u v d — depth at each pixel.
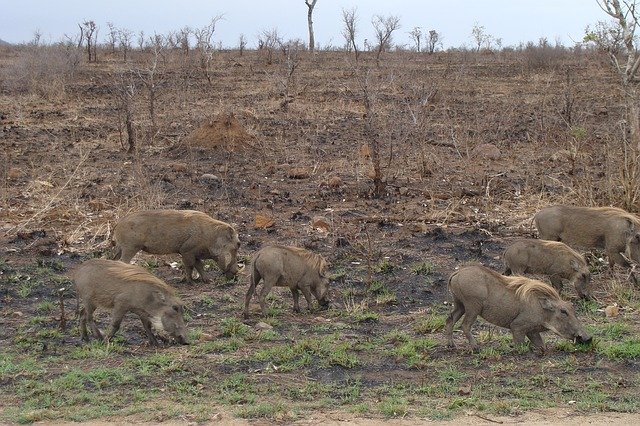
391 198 15.04
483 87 31.06
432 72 34.59
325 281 9.81
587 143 17.98
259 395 7.16
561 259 9.95
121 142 19.20
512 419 6.61
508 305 8.18
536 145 19.12
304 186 16.12
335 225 13.12
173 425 6.49
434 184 16.23
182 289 10.54
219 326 9.15
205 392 7.22
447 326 8.42
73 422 6.56
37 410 6.75
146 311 8.31
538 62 37.97
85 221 12.92
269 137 21.09
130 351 8.25
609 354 8.00
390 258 11.56
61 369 7.74
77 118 23.47
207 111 24.64
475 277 8.21
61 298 8.90
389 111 22.17
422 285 10.63
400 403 6.94
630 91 14.43
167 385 7.33
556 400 7.02
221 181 16.22
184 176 16.61
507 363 7.91
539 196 14.18
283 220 13.53
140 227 10.49
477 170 17.48
